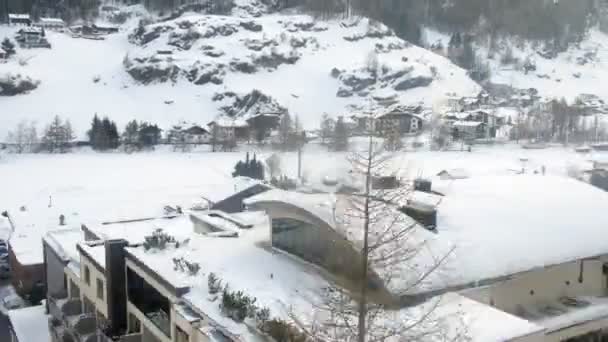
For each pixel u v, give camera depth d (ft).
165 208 239.30
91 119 521.65
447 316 63.67
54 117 506.07
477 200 98.53
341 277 60.23
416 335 58.34
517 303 82.28
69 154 412.98
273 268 84.69
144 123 481.05
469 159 360.89
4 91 554.05
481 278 76.48
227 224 112.27
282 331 61.41
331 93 644.27
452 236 83.92
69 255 130.00
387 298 65.36
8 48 630.74
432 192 101.71
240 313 68.54
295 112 582.35
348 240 57.88
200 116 571.28
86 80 621.31
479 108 556.51
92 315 110.32
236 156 409.49
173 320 78.13
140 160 390.42
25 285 163.22
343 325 54.39
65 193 280.92
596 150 406.41
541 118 493.36
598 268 90.68
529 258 82.43
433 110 558.97
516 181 111.55
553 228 90.74
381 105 594.65
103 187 296.92
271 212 92.58
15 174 329.11
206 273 83.41
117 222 132.57
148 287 93.30
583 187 109.70
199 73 637.71
